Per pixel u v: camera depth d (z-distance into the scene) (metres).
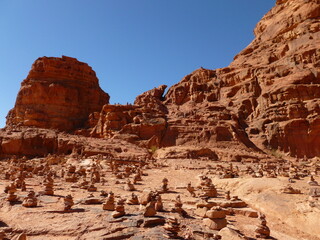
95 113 71.06
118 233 8.00
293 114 59.41
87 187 16.31
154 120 60.75
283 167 29.47
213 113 66.56
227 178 20.45
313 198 13.43
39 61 78.50
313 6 74.31
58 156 38.28
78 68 81.62
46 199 12.48
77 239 7.58
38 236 7.93
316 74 61.53
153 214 9.62
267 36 86.12
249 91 73.38
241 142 56.75
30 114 69.38
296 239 9.55
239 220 11.03
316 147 55.81
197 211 11.09
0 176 21.31
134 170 28.28
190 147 48.12
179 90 87.25
